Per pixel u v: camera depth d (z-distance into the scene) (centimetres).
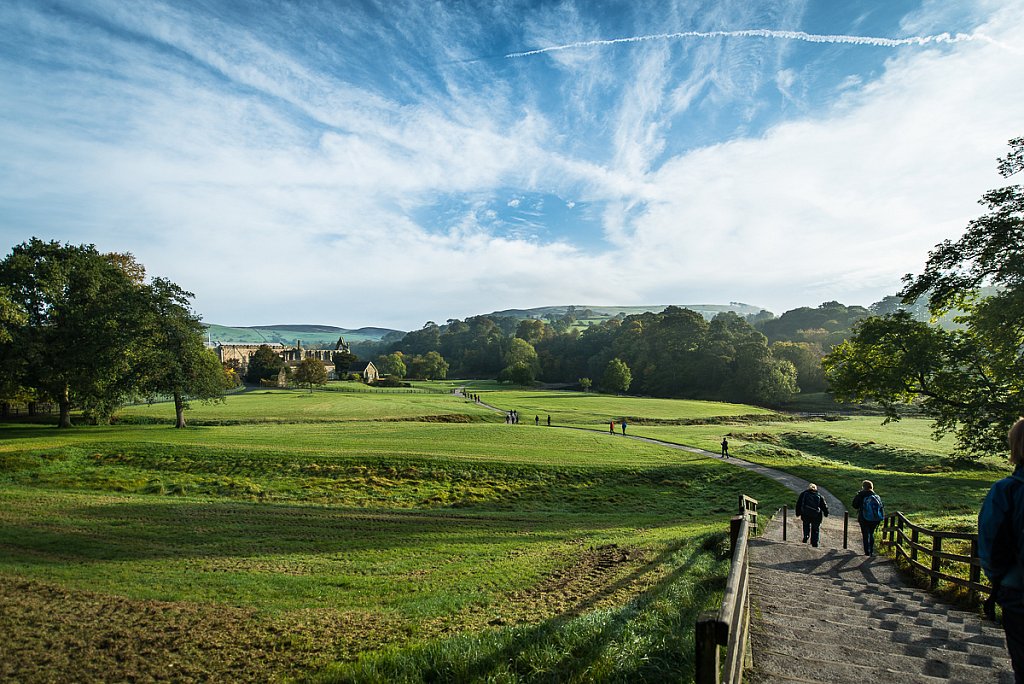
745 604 629
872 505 1338
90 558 1523
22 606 1065
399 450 3684
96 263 5084
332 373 17212
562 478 3247
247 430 4856
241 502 2500
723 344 11900
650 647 653
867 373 3378
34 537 1728
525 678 629
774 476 3284
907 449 4506
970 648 649
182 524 1969
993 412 2914
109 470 3166
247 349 18988
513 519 2266
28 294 4597
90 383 4453
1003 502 381
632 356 13812
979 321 2773
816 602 885
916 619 782
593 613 814
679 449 4338
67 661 820
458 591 1166
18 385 4547
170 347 4850
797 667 589
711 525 1980
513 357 15550
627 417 7131
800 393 11250
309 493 2842
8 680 762
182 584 1271
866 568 1201
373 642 864
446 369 17625
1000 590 387
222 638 905
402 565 1464
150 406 7656
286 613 1040
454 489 3025
